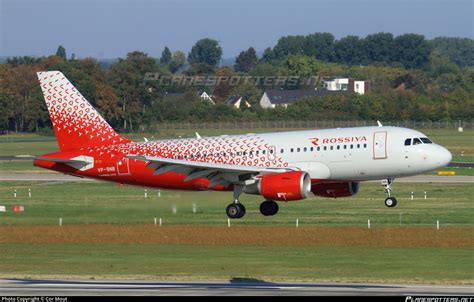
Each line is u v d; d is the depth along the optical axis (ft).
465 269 379.55
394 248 441.27
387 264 393.91
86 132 547.90
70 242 468.75
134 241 469.57
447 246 446.19
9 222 547.08
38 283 347.56
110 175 543.39
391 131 504.84
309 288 332.19
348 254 423.64
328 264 395.55
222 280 355.77
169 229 503.20
